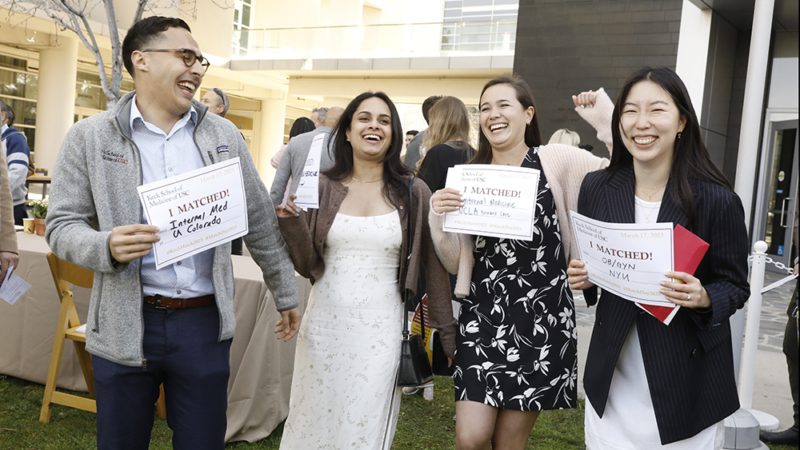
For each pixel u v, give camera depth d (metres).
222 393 2.20
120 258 1.91
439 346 2.68
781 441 3.87
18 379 4.25
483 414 2.44
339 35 20.89
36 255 4.06
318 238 2.60
